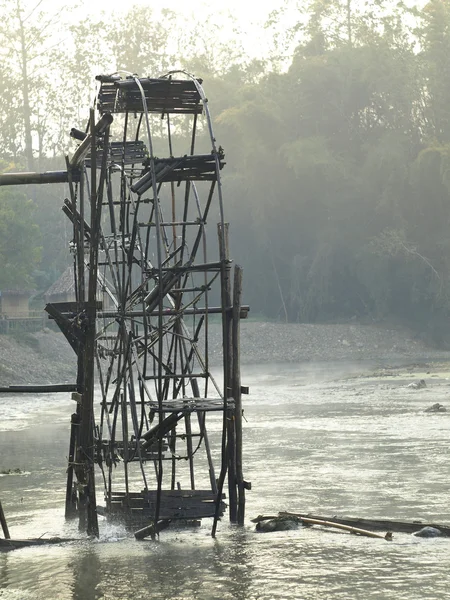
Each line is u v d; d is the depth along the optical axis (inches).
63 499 1275.8
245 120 6609.3
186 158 980.6
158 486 979.3
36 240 5915.4
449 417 2223.2
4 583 839.1
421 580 804.6
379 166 6363.2
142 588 807.1
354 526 1021.8
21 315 5974.4
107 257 1095.0
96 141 1008.2
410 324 6663.4
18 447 1945.1
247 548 937.5
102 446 1066.1
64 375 4820.4
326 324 6658.5
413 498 1196.5
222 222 991.0
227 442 1040.8
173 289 1039.0
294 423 2258.9
